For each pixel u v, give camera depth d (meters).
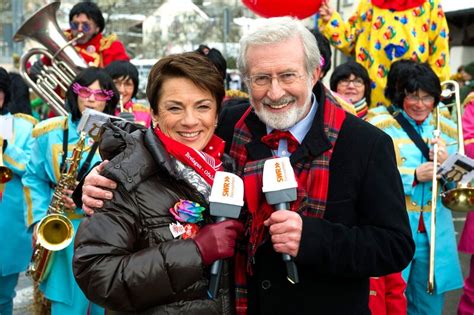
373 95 5.03
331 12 5.07
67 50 5.34
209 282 1.93
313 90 2.25
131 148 1.94
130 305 1.83
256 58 2.06
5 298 4.24
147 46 14.48
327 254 1.96
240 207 1.91
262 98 2.10
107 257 1.83
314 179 2.09
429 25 4.98
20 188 4.18
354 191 2.10
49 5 5.26
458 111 3.70
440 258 3.68
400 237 2.05
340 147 2.13
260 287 2.12
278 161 1.98
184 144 1.99
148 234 1.89
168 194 1.92
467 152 3.93
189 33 14.32
